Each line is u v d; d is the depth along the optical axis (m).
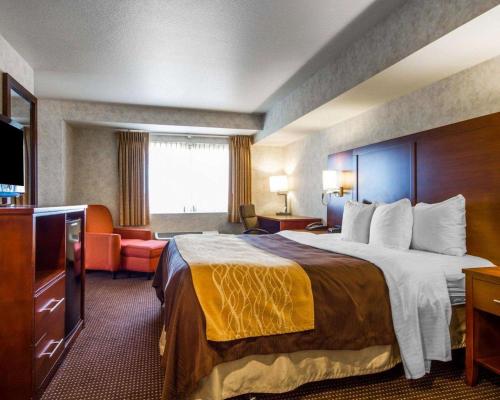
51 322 1.91
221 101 4.80
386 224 2.69
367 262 2.04
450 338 1.97
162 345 2.10
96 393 1.81
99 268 4.51
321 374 1.81
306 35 2.83
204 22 2.63
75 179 5.37
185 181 5.91
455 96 2.63
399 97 3.24
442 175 2.66
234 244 2.89
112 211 5.53
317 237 3.33
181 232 5.84
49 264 2.15
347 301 1.81
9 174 2.29
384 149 3.36
